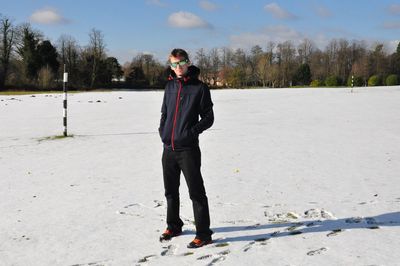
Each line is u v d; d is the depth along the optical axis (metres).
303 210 4.94
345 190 5.80
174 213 4.16
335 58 88.62
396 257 3.58
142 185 6.32
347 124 13.81
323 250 3.78
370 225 4.39
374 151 8.84
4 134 12.94
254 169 7.26
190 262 3.62
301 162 7.80
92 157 8.77
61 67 77.38
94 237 4.27
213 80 95.62
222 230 4.37
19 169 7.68
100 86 77.12
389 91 35.94
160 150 9.52
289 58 89.06
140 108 22.75
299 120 15.25
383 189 5.81
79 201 5.55
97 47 77.75
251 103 24.56
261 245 3.94
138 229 4.47
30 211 5.16
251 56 93.25
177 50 3.82
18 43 72.25
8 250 3.99
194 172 3.85
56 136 11.98
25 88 64.06
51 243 4.14
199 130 3.81
